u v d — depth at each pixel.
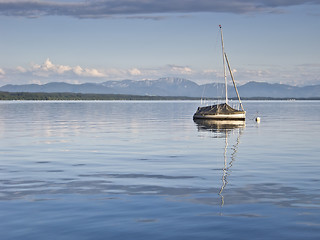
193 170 26.53
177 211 16.84
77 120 85.69
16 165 28.52
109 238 13.80
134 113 126.44
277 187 21.23
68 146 40.06
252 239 13.66
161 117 101.19
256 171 26.11
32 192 20.20
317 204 17.84
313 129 62.91
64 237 13.88
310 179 23.36
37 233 14.26
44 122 78.12
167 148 38.56
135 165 28.56
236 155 33.62
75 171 26.16
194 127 67.19
